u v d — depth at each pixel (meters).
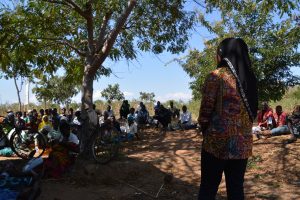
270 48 13.23
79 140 9.24
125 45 11.29
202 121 3.28
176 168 7.95
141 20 11.03
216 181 3.36
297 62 13.53
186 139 11.83
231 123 3.19
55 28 9.90
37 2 9.12
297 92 25.50
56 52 10.93
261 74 13.46
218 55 3.43
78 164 8.10
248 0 12.92
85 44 10.80
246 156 3.24
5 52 8.46
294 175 7.16
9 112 12.51
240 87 3.23
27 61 9.28
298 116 11.10
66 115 16.33
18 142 10.14
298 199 5.87
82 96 9.28
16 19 8.70
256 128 10.70
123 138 12.44
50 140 11.23
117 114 27.08
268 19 13.36
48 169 7.42
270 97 14.00
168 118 15.63
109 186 6.87
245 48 3.36
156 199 6.10
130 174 7.55
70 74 11.53
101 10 10.24
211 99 3.23
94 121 8.98
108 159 8.23
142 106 17.31
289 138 10.09
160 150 9.90
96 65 9.24
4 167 5.57
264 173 7.35
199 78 15.04
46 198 6.11
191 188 6.65
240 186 3.30
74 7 9.18
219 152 3.22
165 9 10.59
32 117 13.98
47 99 26.48
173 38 11.18
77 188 6.73
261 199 5.91
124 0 10.36
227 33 14.29
